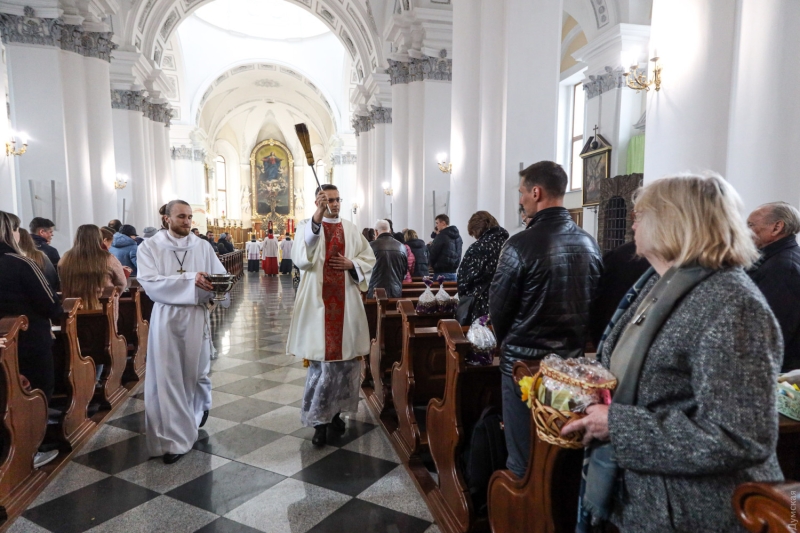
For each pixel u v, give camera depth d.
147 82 14.66
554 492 1.40
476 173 6.90
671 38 3.66
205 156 24.91
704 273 1.03
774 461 1.05
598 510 1.18
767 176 3.11
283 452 3.22
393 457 3.16
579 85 13.94
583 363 1.21
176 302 3.01
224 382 4.72
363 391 4.48
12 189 6.75
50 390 2.95
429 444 2.74
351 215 24.22
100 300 3.82
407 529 2.40
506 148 5.97
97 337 3.87
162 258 3.15
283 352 5.91
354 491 2.74
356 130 17.36
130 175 13.38
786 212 2.25
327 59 23.44
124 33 12.66
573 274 1.88
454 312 3.79
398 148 11.26
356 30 15.31
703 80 3.46
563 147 14.50
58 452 3.12
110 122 9.99
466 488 2.28
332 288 3.31
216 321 7.98
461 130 6.87
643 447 0.99
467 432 2.54
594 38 10.95
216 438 3.43
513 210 6.02
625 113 10.35
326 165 29.52
